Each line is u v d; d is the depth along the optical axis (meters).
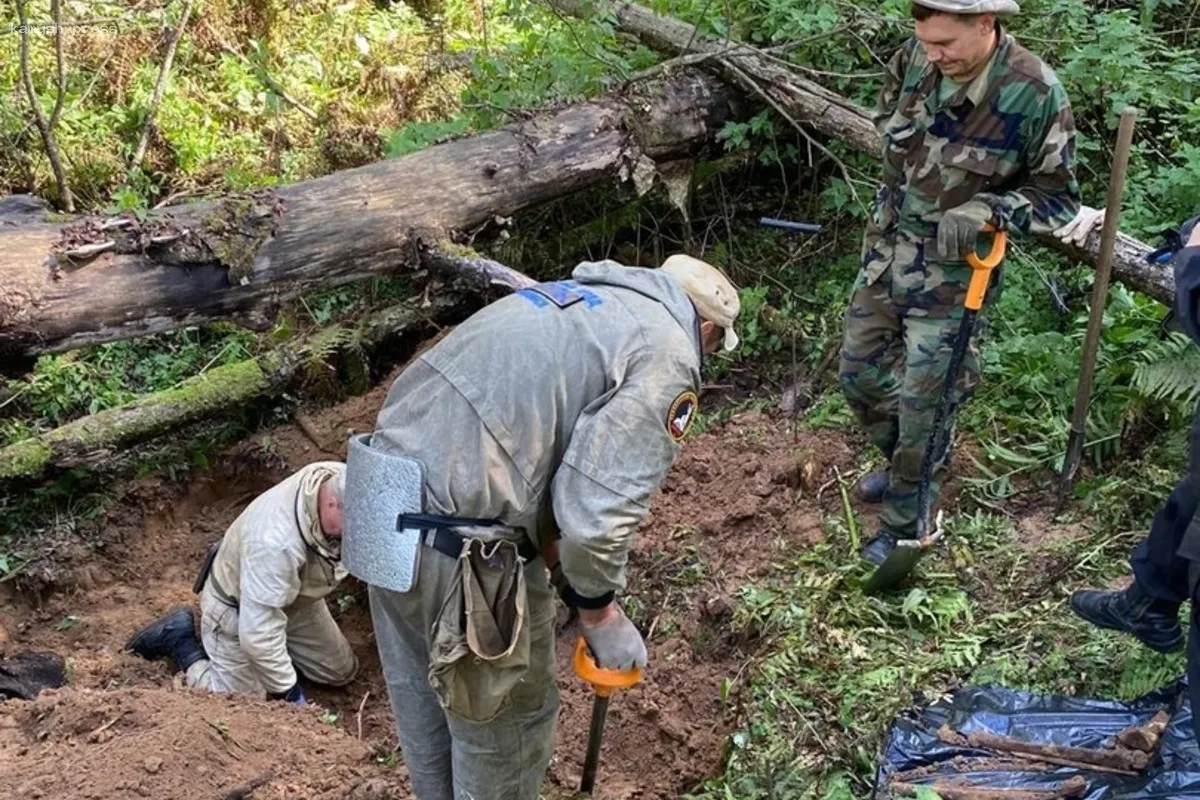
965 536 3.91
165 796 2.96
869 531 4.06
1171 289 3.94
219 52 6.97
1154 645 3.04
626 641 2.46
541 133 5.04
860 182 5.27
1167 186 4.57
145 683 4.03
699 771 3.46
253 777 3.10
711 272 2.46
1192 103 5.02
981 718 3.12
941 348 3.46
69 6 6.66
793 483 4.37
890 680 3.31
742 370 5.19
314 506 3.74
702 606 3.93
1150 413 4.11
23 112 6.12
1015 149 3.24
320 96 6.83
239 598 3.86
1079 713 3.10
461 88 6.52
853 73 5.49
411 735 2.70
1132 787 2.76
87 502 4.82
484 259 4.66
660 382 2.25
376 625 2.60
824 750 3.13
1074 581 3.62
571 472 2.21
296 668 4.16
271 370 5.07
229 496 5.10
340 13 7.44
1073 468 3.87
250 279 4.34
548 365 2.26
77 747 3.14
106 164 6.16
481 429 2.26
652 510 4.39
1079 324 4.54
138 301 4.14
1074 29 5.08
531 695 2.60
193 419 4.96
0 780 2.97
